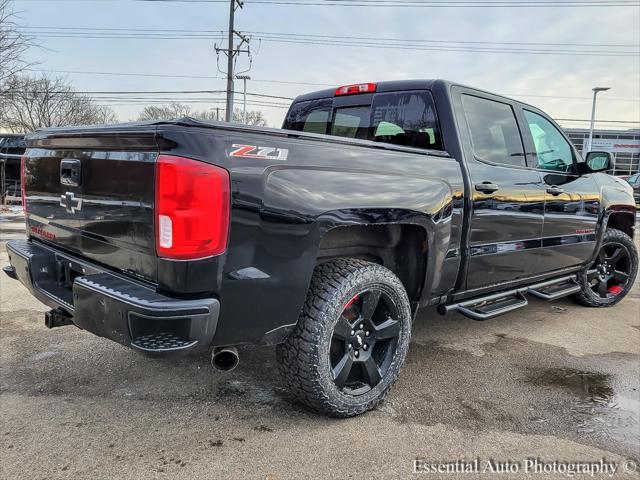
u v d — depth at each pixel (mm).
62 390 3057
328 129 4289
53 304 2738
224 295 2182
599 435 2715
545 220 4074
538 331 4480
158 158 2080
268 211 2246
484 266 3559
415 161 2988
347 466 2367
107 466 2314
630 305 5531
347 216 2545
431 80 3559
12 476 2223
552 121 4477
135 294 2131
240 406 2908
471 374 3477
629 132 50000
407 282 3199
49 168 2904
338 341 2732
